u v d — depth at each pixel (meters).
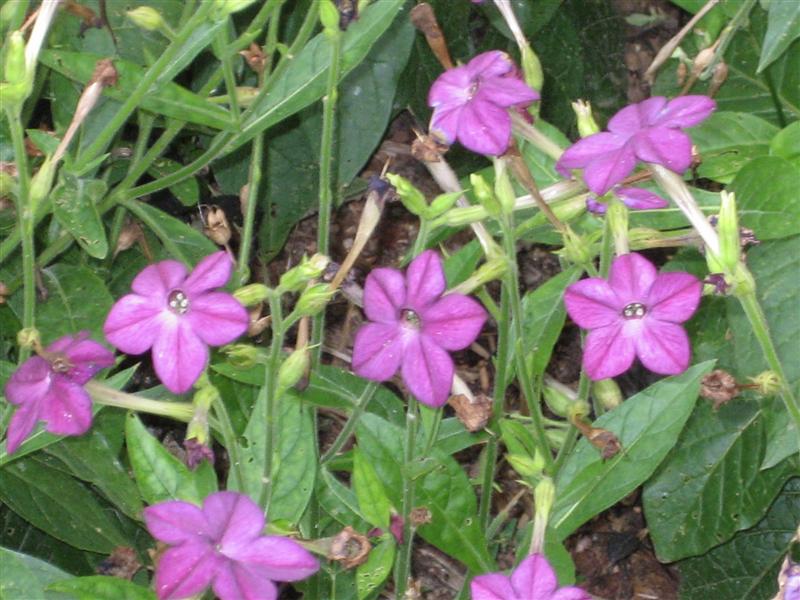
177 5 0.56
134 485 0.48
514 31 0.46
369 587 0.40
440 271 0.38
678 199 0.38
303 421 0.43
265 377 0.44
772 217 0.50
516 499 0.52
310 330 0.51
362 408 0.47
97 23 0.53
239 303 0.36
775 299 0.51
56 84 0.54
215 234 0.48
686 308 0.38
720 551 0.61
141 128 0.54
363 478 0.40
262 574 0.34
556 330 0.48
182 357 0.36
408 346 0.39
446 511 0.44
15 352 0.55
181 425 0.60
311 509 0.47
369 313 0.39
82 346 0.37
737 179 0.51
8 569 0.37
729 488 0.57
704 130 0.58
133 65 0.47
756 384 0.41
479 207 0.42
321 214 0.47
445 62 0.46
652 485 0.58
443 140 0.40
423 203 0.42
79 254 0.56
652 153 0.37
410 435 0.43
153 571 0.53
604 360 0.38
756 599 0.60
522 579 0.36
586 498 0.45
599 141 0.38
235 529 0.34
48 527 0.48
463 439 0.49
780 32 0.49
